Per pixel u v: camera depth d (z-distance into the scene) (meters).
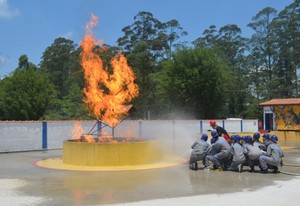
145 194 8.94
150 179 10.97
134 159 13.86
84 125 23.42
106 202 8.14
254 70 74.88
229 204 7.95
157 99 60.22
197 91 46.91
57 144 22.00
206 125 32.66
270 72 73.19
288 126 33.31
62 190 9.42
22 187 9.83
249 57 74.94
